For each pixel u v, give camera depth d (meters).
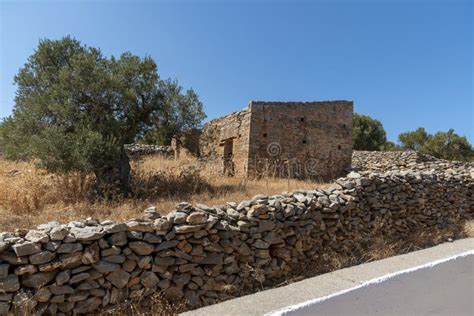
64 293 2.89
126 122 7.80
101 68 7.31
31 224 4.37
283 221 4.32
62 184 6.46
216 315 2.34
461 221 6.79
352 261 4.69
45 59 7.75
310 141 12.70
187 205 3.80
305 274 4.28
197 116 8.77
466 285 2.65
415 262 3.44
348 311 2.08
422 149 27.72
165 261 3.41
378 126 28.55
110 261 3.12
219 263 3.72
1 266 2.67
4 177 7.00
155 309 3.18
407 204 6.07
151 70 8.27
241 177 11.14
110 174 6.95
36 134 6.81
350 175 5.83
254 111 11.75
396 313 2.25
